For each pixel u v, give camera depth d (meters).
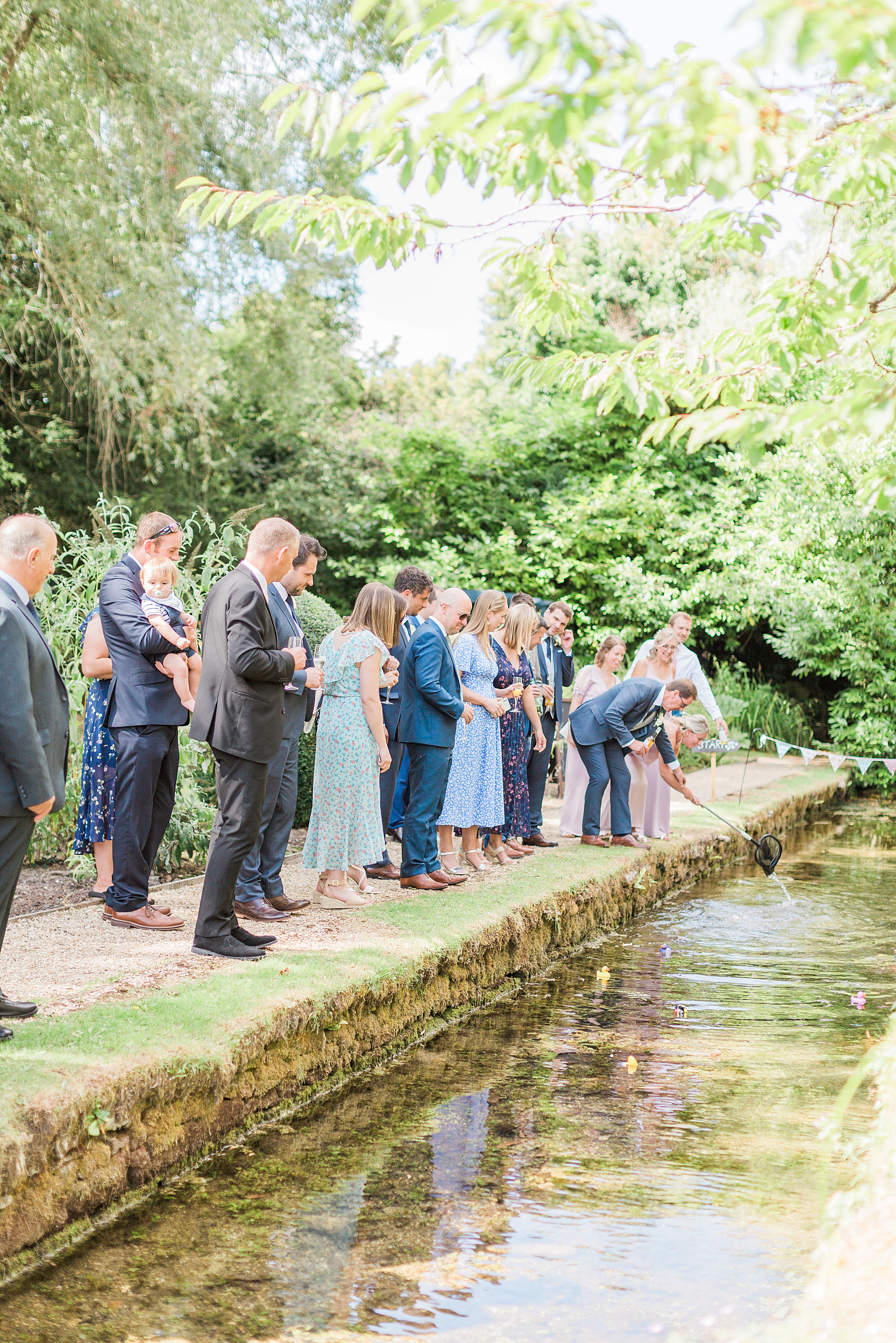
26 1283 2.73
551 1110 3.96
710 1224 3.07
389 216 3.36
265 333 16.16
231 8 11.73
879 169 3.06
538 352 20.31
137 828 4.95
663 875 7.94
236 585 4.30
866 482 3.28
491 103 2.01
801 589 15.48
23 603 3.46
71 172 11.66
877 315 3.11
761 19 1.60
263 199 3.38
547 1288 2.73
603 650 8.11
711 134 2.08
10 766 3.29
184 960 4.40
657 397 3.18
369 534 19.00
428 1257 2.90
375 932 5.11
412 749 6.12
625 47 1.92
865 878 8.89
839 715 15.97
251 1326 2.57
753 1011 5.21
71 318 12.94
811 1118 3.86
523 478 19.62
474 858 6.82
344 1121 3.85
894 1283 2.26
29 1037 3.42
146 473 15.52
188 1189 3.29
